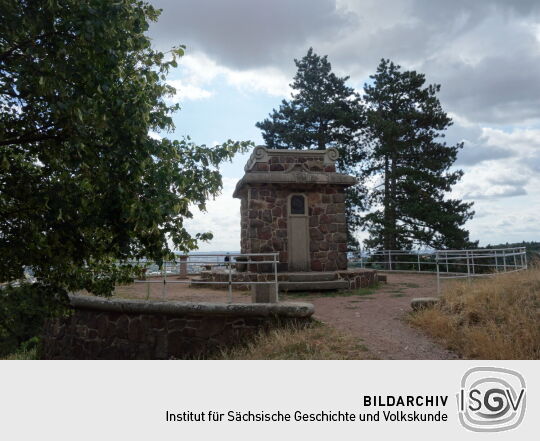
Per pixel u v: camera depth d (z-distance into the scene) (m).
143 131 6.08
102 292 8.40
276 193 15.27
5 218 6.73
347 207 29.50
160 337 9.34
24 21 5.61
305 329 8.41
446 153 26.75
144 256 6.93
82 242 6.72
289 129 30.75
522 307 7.95
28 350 14.78
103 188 6.20
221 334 8.98
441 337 7.76
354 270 15.30
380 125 26.02
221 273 14.97
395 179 26.83
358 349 7.16
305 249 15.18
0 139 6.07
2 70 6.21
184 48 7.01
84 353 10.48
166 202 5.99
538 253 13.56
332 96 31.16
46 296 7.57
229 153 7.11
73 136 5.77
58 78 5.68
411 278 17.92
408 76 27.84
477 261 25.14
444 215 25.20
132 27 6.37
